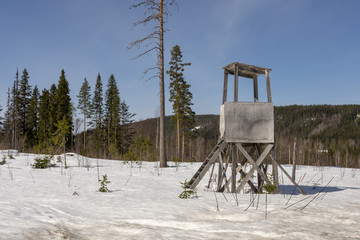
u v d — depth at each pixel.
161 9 19.19
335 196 9.95
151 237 4.66
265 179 10.41
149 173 15.77
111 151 27.58
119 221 5.82
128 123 61.56
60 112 51.88
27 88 57.66
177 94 43.41
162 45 19.62
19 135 49.28
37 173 14.31
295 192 11.31
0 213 5.75
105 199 8.33
